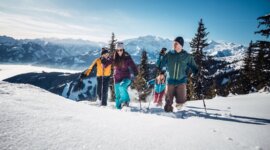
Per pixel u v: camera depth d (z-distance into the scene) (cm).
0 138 244
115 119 423
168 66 720
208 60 3697
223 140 362
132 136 324
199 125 461
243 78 3419
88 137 293
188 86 2719
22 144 241
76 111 451
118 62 775
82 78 877
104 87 873
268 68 2012
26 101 451
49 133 283
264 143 368
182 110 791
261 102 1055
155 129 381
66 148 250
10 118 309
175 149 296
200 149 308
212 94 3288
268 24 1973
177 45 702
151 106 923
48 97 574
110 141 290
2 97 449
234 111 773
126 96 777
